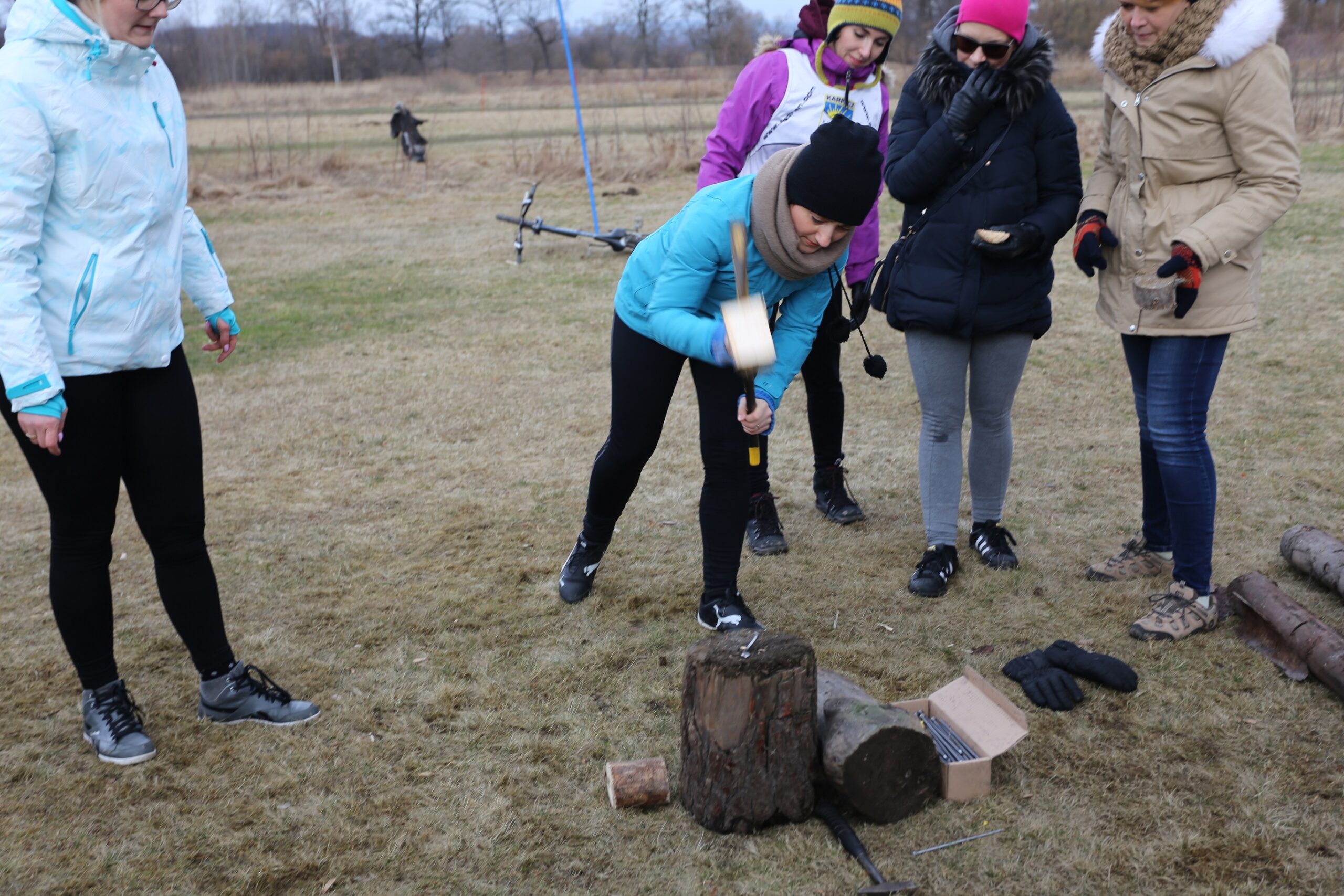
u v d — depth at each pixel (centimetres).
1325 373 554
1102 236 317
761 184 266
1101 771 255
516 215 1293
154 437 259
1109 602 340
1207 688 288
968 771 243
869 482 456
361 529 420
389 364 677
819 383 400
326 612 348
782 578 368
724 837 236
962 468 368
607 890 221
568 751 270
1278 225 927
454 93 4819
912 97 338
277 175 1728
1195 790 246
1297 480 425
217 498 460
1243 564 357
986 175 325
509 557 389
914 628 329
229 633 336
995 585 355
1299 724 269
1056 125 326
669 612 344
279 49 6712
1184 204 300
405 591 364
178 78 4481
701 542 399
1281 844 227
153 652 324
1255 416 500
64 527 258
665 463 486
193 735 280
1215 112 290
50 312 237
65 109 226
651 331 294
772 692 227
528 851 234
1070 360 618
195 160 1905
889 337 703
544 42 7331
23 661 321
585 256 1023
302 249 1139
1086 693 288
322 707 293
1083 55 2988
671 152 1655
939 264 334
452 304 843
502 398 597
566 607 350
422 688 302
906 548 389
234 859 233
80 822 246
